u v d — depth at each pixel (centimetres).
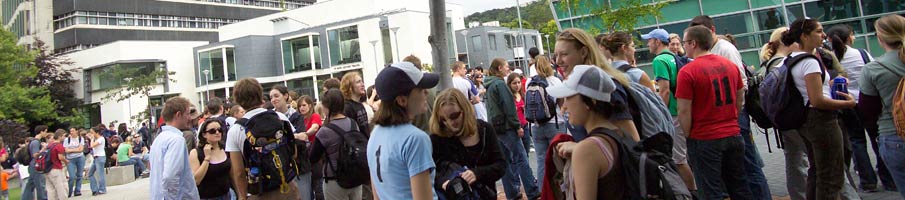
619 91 303
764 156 862
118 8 6725
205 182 559
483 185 392
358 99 596
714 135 425
